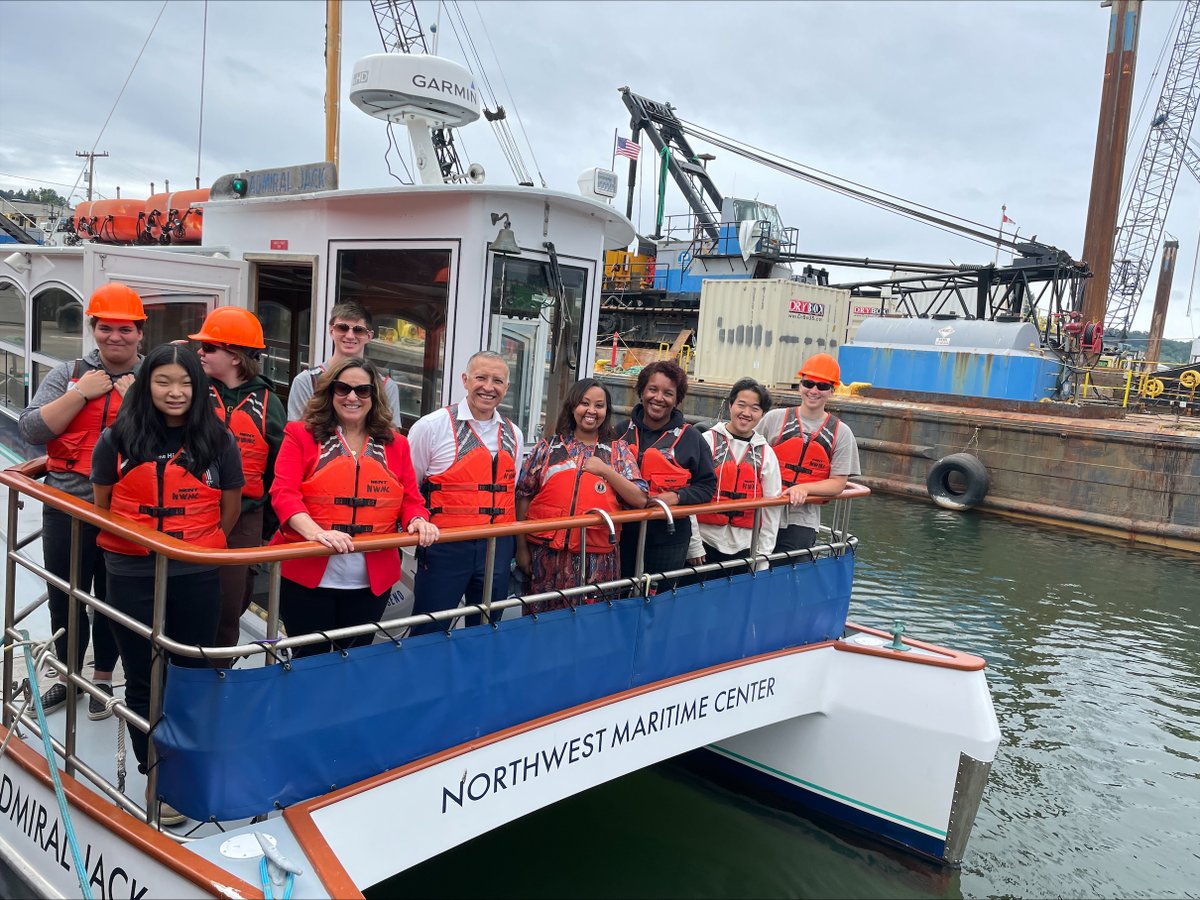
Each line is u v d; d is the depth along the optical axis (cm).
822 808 486
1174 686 794
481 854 456
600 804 511
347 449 287
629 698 362
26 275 571
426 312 429
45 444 324
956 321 1927
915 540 1346
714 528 434
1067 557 1276
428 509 333
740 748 520
